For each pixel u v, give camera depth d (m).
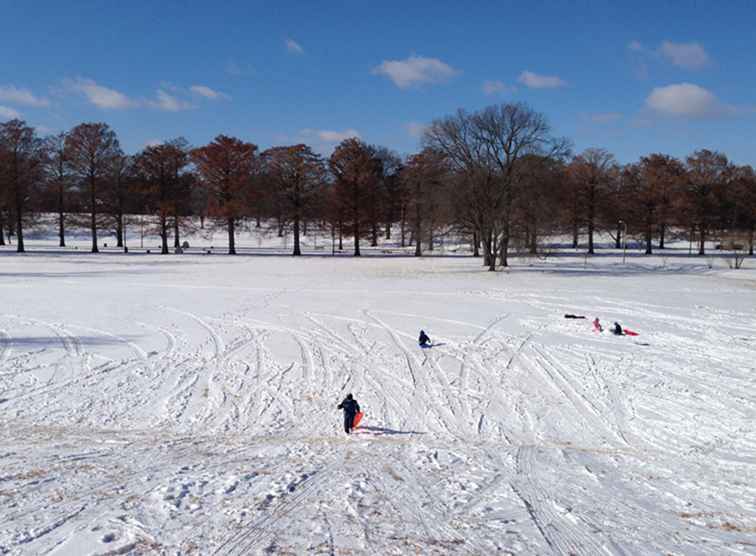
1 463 10.02
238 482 9.05
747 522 7.80
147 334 22.44
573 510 8.16
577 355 20.09
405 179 67.56
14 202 60.06
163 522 7.44
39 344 20.67
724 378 17.41
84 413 14.22
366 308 28.58
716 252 75.88
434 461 10.70
